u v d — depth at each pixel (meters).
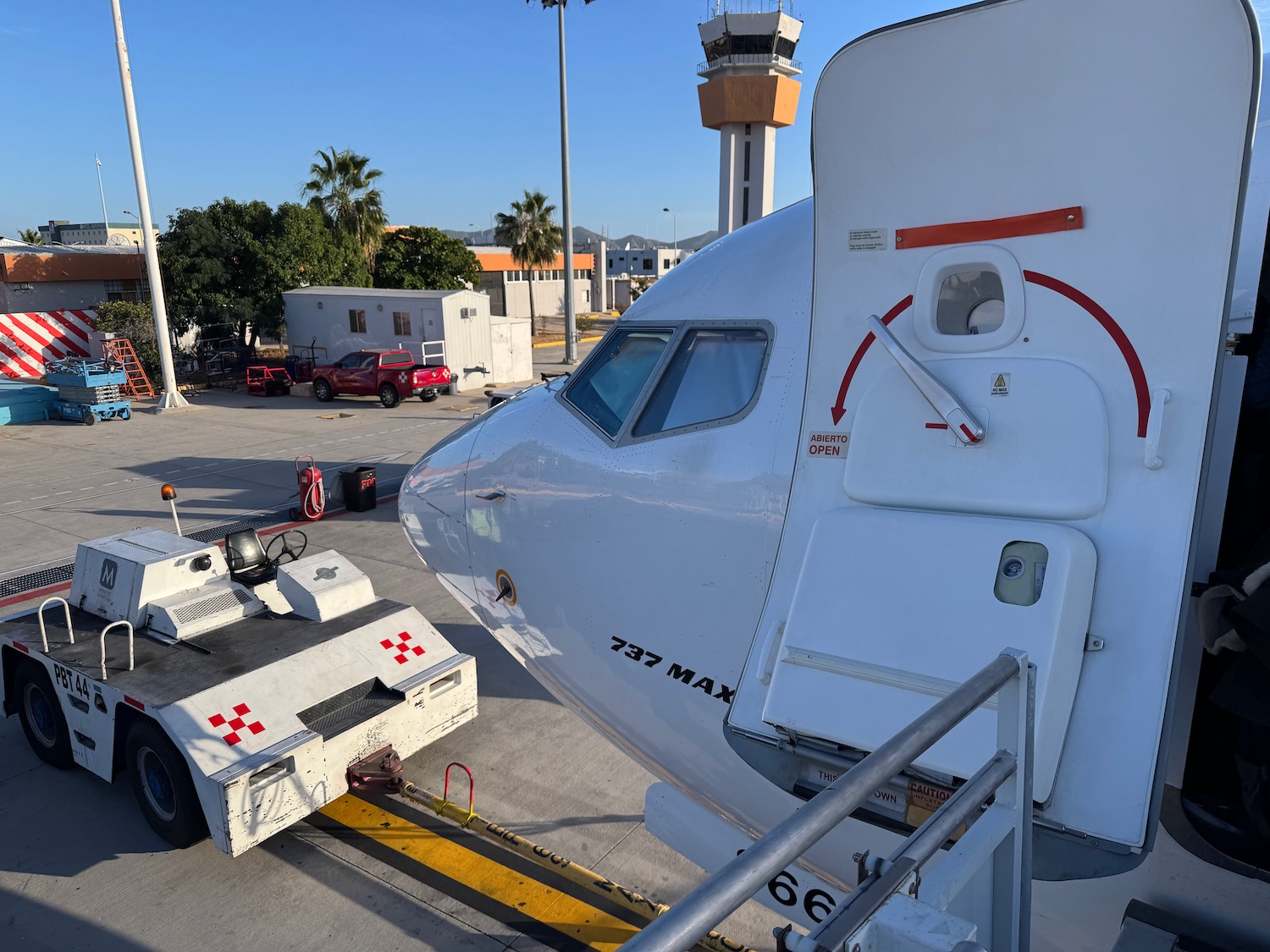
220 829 5.04
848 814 1.26
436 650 6.52
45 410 22.94
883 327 2.33
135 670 5.81
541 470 3.64
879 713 2.12
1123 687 1.95
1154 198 1.91
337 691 5.91
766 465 2.88
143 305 30.11
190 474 16.34
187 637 6.28
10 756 6.78
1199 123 1.83
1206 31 1.77
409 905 5.07
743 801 3.23
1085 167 1.97
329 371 25.08
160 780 5.55
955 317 2.25
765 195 30.28
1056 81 1.96
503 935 4.83
